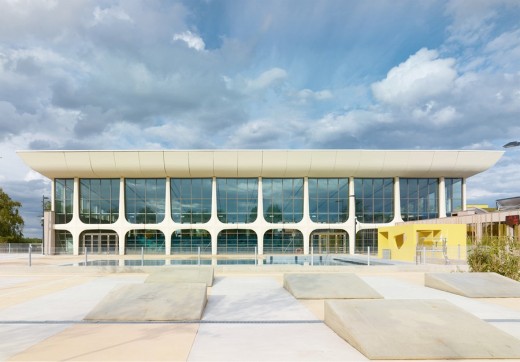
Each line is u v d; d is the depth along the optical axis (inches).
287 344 257.9
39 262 1103.6
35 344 259.1
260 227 1669.5
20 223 2262.6
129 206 1696.6
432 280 544.7
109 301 366.9
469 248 852.6
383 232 1358.3
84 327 307.1
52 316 351.9
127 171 1632.6
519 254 619.5
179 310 346.6
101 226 1676.9
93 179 1710.1
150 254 1668.3
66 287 566.9
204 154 1593.3
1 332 292.2
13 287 568.1
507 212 1029.2
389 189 1721.2
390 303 306.3
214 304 416.2
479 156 1626.5
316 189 1707.7
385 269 818.2
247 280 655.8
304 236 1674.5
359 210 1705.2
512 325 316.5
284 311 375.9
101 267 809.5
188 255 1600.6
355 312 285.9
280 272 810.2
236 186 1702.8
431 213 1713.8
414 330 255.0
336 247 1700.3
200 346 253.6
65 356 233.3
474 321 270.4
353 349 246.5
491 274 531.8
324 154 1605.6
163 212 1691.7
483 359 227.8
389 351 230.5
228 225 1667.1
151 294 387.2
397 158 1619.1
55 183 1715.1
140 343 260.5
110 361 223.8
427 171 1651.1
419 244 1127.6
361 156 1614.2
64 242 1694.1
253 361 224.1
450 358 227.9
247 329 300.7
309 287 481.7
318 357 231.3
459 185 1720.0
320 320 333.7
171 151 1588.3
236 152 1590.8
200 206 1692.9
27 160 1594.5
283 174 1660.9
